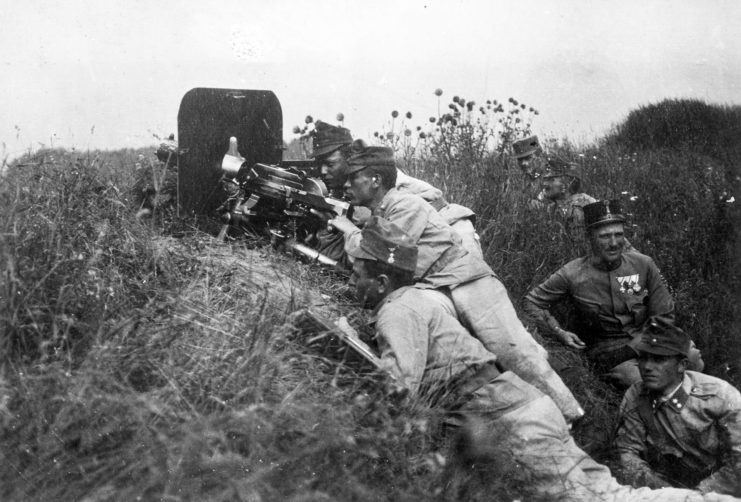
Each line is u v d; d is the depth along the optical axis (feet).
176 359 8.48
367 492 7.65
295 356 9.15
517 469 9.14
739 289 16.93
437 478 8.24
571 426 11.28
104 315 8.68
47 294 8.81
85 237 10.12
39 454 7.24
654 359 10.94
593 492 9.13
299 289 11.86
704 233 18.97
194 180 15.69
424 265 11.80
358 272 10.71
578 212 18.26
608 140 30.94
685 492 9.34
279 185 14.82
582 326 15.57
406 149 21.45
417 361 9.58
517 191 19.49
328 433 7.86
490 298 11.59
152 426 7.54
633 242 18.80
